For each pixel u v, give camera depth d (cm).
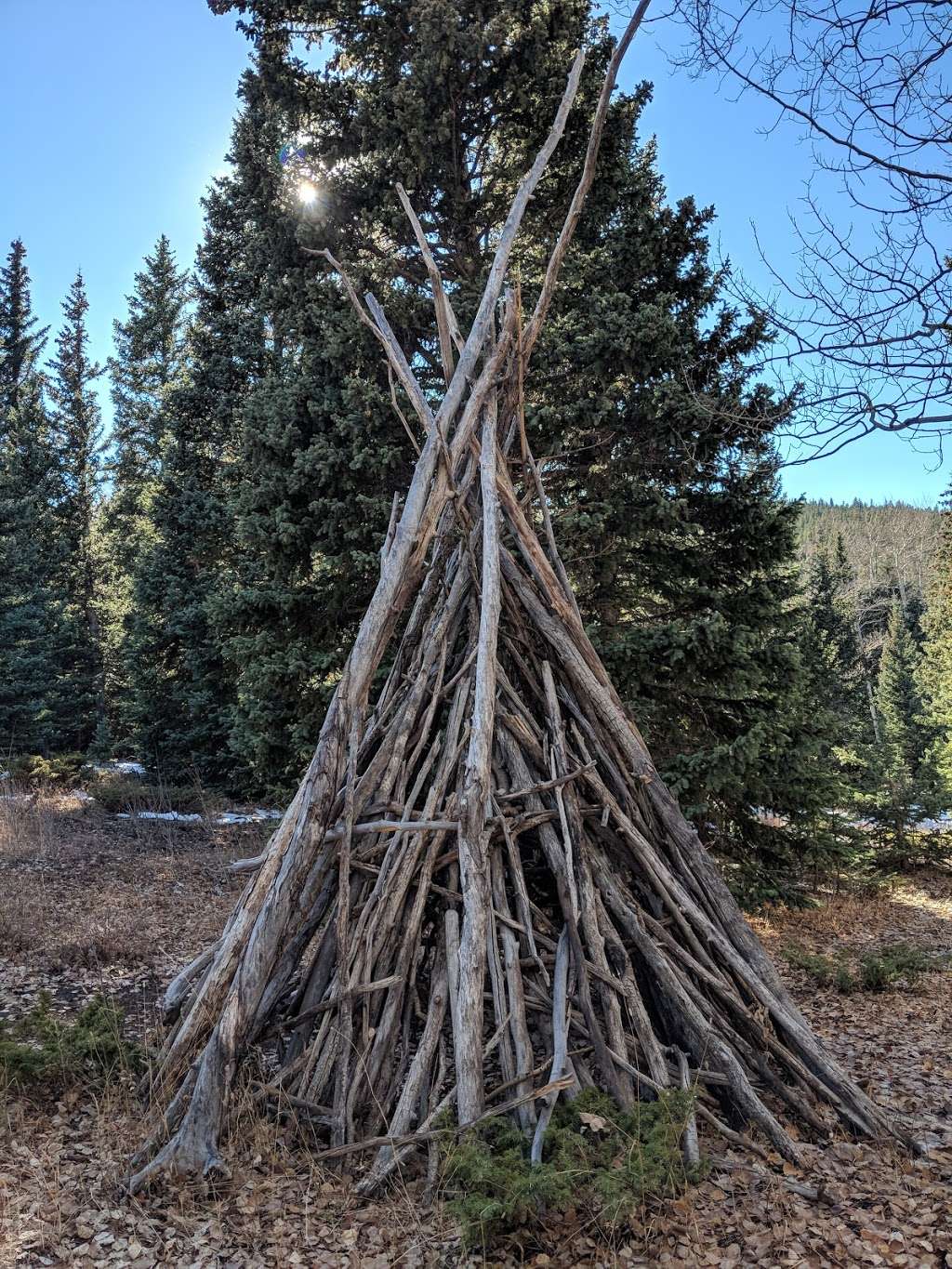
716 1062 431
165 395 2223
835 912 1127
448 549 565
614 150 1038
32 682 2334
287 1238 336
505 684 523
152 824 1455
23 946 769
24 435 3078
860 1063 546
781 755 980
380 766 485
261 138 1240
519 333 570
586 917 452
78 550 3131
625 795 500
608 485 960
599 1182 320
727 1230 341
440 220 1081
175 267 2650
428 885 461
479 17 980
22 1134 410
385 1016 426
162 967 745
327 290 1002
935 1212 355
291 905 416
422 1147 389
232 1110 400
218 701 1791
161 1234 338
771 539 959
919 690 3005
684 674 921
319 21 1048
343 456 957
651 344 888
